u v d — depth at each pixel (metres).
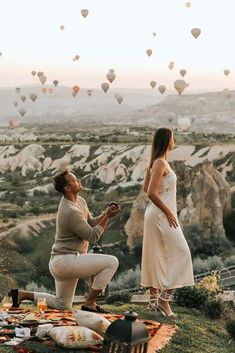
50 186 89.69
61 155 104.88
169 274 6.85
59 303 6.92
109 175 89.00
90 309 6.75
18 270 43.28
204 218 58.53
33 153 107.00
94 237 6.69
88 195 76.62
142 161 92.31
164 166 6.78
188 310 8.45
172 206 6.86
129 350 4.60
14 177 98.56
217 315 8.34
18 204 80.94
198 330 7.07
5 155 107.19
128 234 57.00
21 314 6.40
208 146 89.50
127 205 69.62
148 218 6.90
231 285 24.98
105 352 4.76
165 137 6.83
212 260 44.59
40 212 74.94
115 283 37.34
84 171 94.88
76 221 6.64
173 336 6.35
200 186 60.41
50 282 44.72
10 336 5.60
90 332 5.36
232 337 7.43
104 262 6.64
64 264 6.68
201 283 9.71
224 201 61.41
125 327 4.70
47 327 5.59
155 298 7.22
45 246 61.91
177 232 6.85
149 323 6.62
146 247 6.98
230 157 84.25
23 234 64.56
